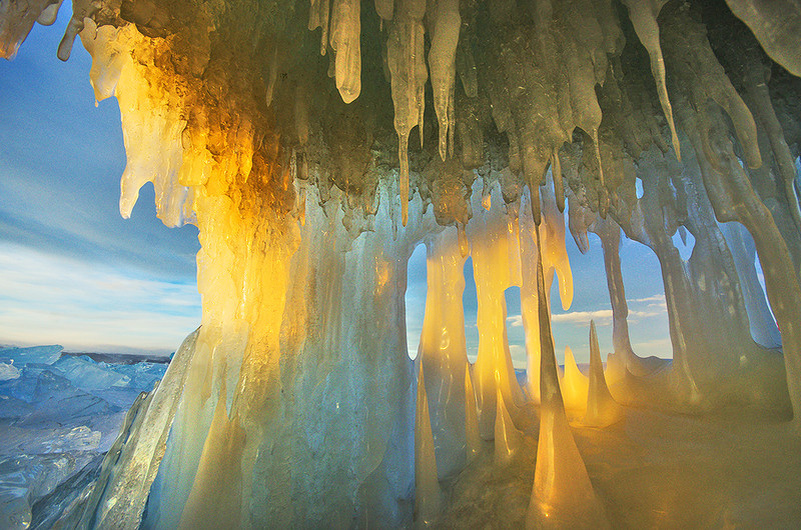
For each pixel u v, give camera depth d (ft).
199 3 11.38
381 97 15.06
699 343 14.30
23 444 23.53
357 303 15.21
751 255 16.93
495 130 14.48
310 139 14.17
